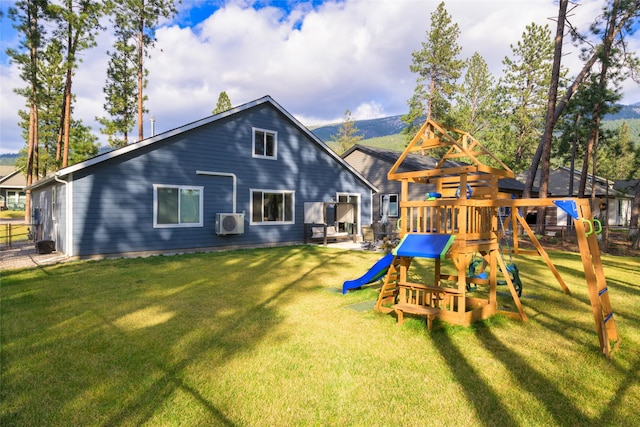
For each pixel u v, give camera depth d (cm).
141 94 2420
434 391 319
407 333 466
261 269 949
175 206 1261
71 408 292
